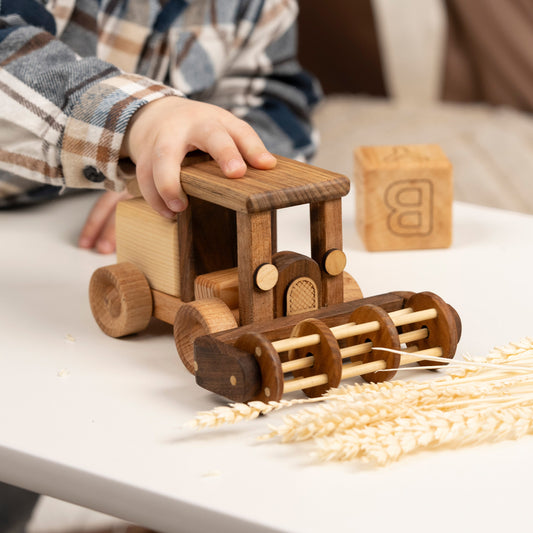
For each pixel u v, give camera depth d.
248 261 0.72
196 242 0.77
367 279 0.88
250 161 0.76
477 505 0.62
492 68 2.44
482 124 2.27
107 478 0.65
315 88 1.35
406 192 0.92
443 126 2.26
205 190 0.73
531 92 2.42
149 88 0.82
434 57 2.49
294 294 0.74
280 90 1.25
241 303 0.73
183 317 0.74
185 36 1.15
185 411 0.70
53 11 1.00
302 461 0.66
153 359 0.76
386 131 2.22
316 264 0.75
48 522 0.98
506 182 1.86
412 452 0.66
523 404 0.67
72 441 0.68
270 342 0.69
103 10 1.10
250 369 0.69
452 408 0.67
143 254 0.80
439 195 0.92
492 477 0.64
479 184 1.84
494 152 2.04
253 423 0.69
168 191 0.75
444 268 0.89
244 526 0.62
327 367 0.70
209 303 0.74
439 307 0.73
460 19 2.43
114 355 0.77
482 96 2.49
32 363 0.76
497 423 0.65
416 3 2.46
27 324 0.81
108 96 0.81
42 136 0.83
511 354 0.70
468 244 0.94
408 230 0.93
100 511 0.66
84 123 0.81
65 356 0.77
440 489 0.63
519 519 0.62
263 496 0.63
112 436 0.68
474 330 0.79
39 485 0.67
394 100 2.57
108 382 0.73
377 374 0.72
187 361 0.74
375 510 0.62
